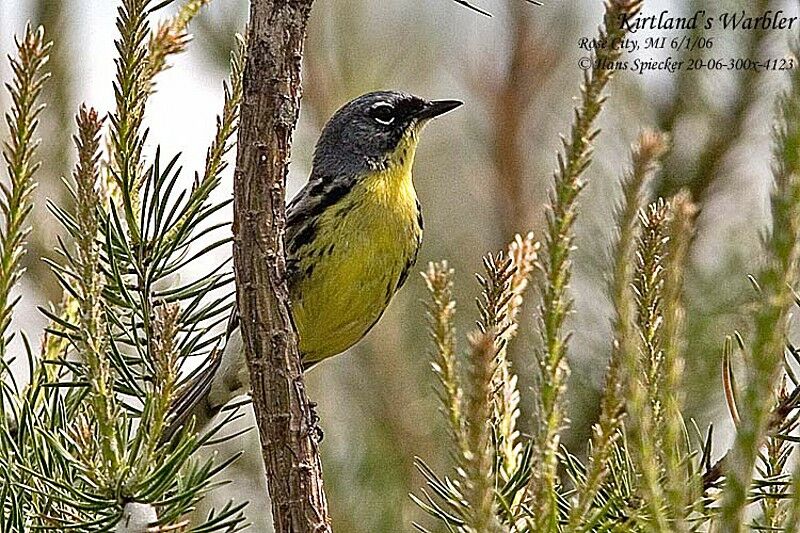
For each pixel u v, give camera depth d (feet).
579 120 9.77
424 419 13.20
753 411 8.30
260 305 12.81
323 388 13.24
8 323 12.87
